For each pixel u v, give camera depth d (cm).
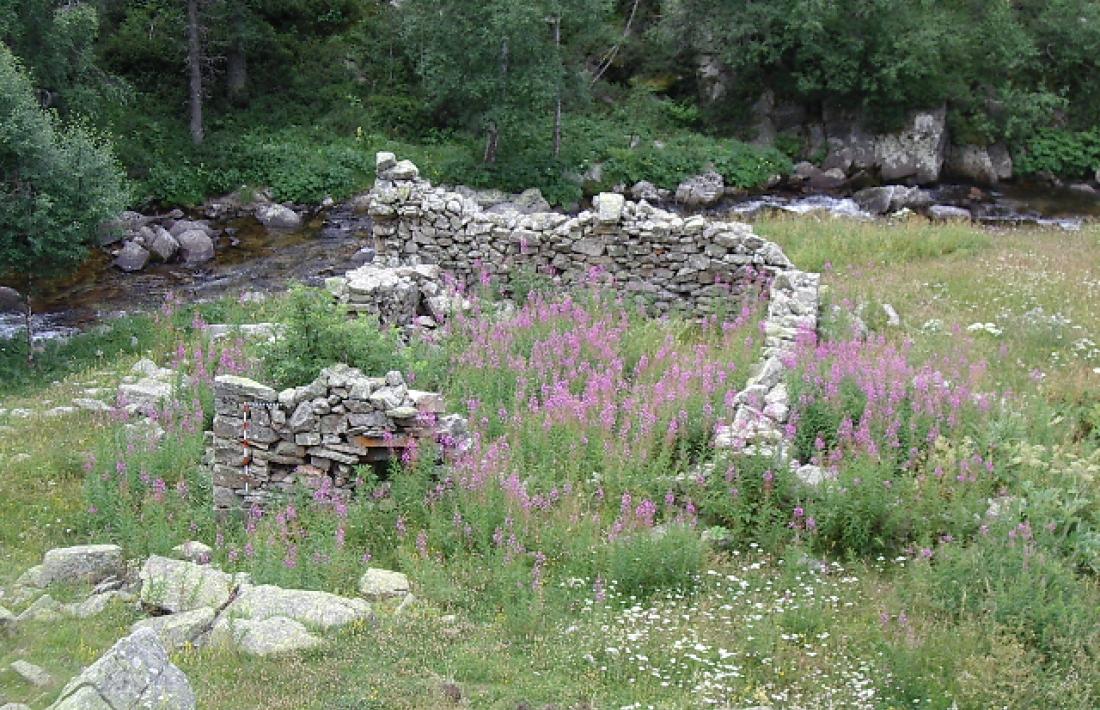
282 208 3189
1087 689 824
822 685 838
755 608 937
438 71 3262
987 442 1194
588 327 1603
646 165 3544
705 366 1402
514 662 857
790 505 1102
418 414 1119
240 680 820
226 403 1146
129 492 1194
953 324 1662
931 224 2528
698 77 3994
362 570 1022
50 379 1772
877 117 3738
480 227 1927
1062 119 3994
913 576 973
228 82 3725
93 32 2891
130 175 3231
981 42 3881
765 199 3556
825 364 1355
